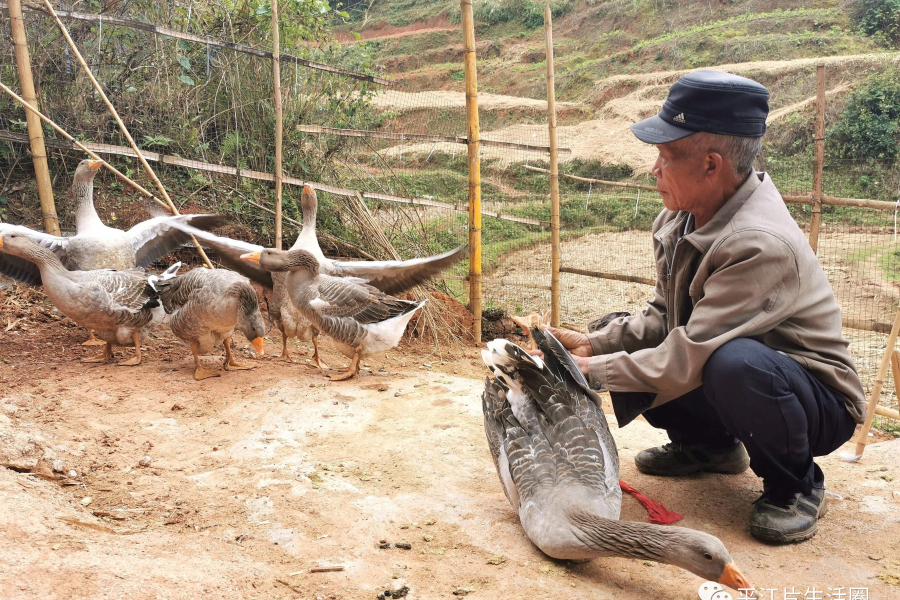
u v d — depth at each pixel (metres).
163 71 8.07
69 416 4.42
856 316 9.36
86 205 5.96
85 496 3.49
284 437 4.32
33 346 5.81
